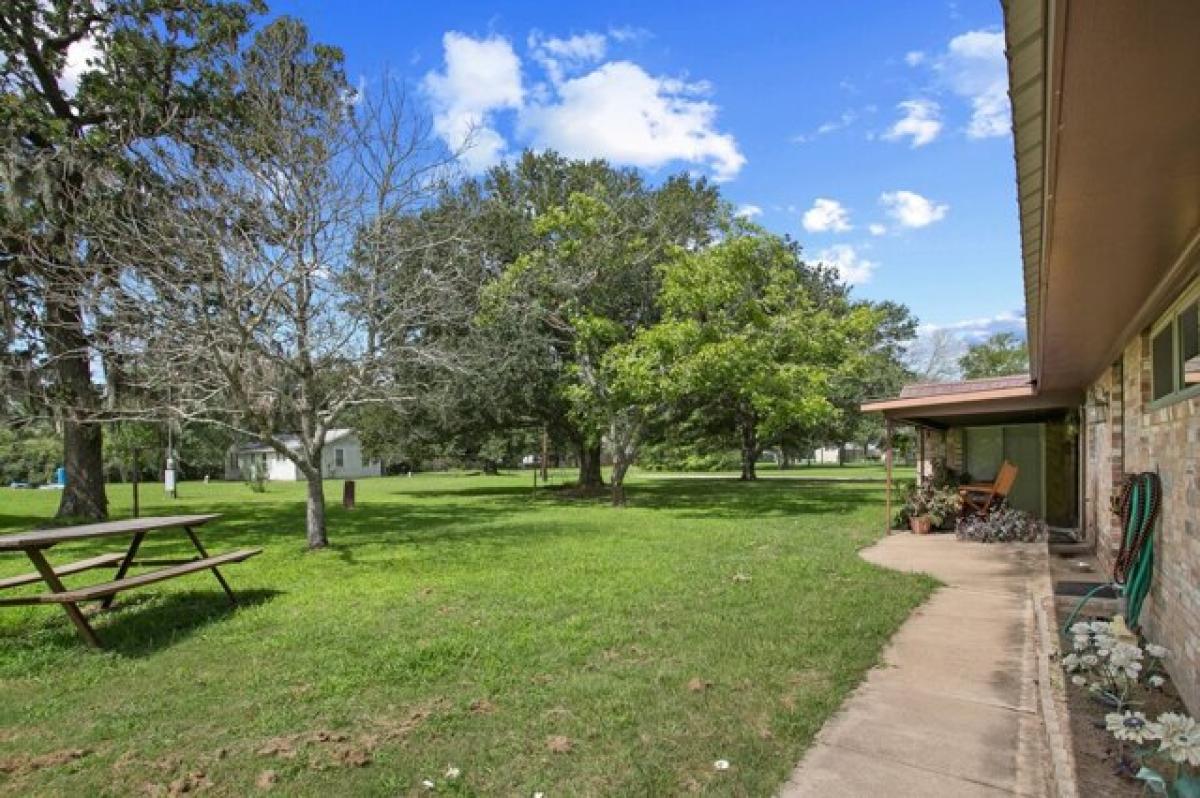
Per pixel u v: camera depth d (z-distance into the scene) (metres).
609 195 21.70
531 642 5.44
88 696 4.46
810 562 9.11
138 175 10.59
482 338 15.45
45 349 14.00
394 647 5.34
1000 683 4.66
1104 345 7.27
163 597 7.35
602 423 19.41
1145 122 2.24
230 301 9.27
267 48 10.74
